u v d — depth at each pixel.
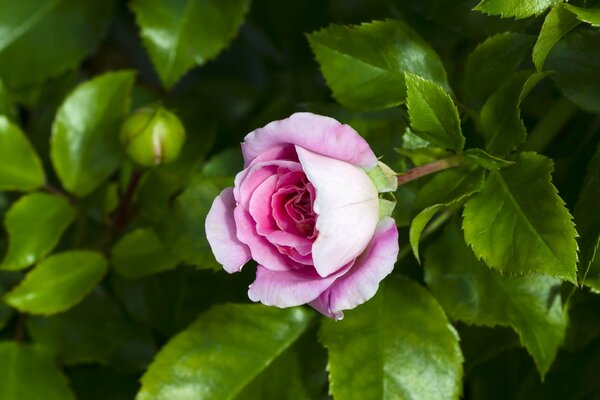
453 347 0.58
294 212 0.54
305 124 0.53
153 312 0.68
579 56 0.57
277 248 0.54
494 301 0.59
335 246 0.53
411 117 0.56
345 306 0.54
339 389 0.58
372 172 0.54
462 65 0.65
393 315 0.59
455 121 0.56
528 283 0.58
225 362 0.60
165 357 0.60
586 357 0.65
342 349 0.58
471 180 0.56
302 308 0.61
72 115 0.68
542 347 0.58
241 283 0.66
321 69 0.59
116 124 0.68
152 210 0.67
